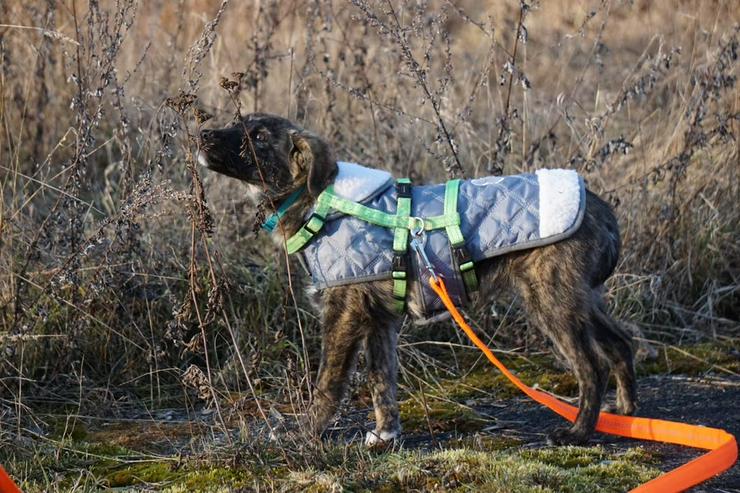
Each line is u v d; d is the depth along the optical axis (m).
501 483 5.12
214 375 7.28
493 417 6.70
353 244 6.05
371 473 5.34
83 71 8.81
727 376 7.47
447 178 8.67
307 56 9.13
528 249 6.01
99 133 10.11
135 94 9.84
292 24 10.21
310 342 7.86
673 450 5.86
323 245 6.12
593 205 6.18
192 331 7.59
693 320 8.53
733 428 6.34
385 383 6.33
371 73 10.23
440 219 6.00
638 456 5.70
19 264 7.64
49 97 9.84
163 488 5.48
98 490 5.45
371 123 9.89
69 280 7.02
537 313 6.09
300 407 6.00
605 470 5.42
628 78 9.40
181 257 7.99
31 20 9.62
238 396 7.00
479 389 7.30
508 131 8.50
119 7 7.79
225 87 5.65
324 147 6.18
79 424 6.67
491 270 6.11
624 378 6.35
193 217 5.74
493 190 6.08
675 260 8.77
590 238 6.04
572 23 11.27
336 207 6.08
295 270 8.11
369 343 6.34
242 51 10.84
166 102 5.96
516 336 8.12
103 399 6.96
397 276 6.03
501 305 8.34
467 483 5.23
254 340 7.64
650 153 9.33
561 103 8.99
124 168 7.71
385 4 9.33
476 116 10.57
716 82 8.58
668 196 8.84
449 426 6.50
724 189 9.30
